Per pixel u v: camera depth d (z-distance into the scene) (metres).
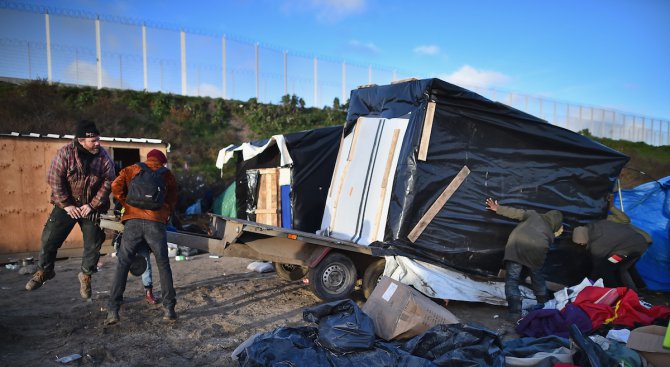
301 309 5.91
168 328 5.02
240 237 6.23
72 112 19.98
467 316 5.95
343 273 6.25
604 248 6.45
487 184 6.56
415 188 6.22
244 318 5.47
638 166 30.97
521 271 6.37
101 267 8.41
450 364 3.64
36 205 9.80
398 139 6.71
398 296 4.68
